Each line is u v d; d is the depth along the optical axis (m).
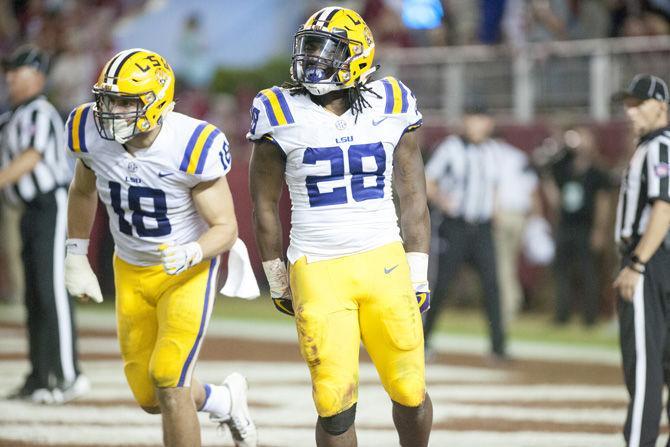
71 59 54.69
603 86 41.47
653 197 16.56
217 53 60.97
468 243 29.77
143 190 14.70
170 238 15.05
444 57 44.28
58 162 23.33
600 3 44.38
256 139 14.18
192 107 52.62
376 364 14.41
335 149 13.97
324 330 13.93
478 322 39.28
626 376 16.89
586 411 22.22
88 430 19.91
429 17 48.47
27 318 23.45
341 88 13.96
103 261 45.00
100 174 14.84
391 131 14.20
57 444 18.66
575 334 36.31
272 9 60.81
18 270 42.31
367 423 20.80
